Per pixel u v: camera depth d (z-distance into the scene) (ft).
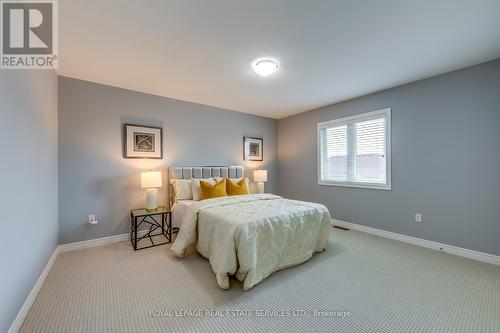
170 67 8.58
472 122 8.50
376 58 7.94
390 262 8.16
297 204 9.51
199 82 10.09
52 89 8.30
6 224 4.41
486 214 8.21
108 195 10.32
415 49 7.36
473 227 8.50
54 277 7.02
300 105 13.85
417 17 5.76
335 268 7.70
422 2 5.22
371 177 11.81
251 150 15.79
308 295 6.12
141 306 5.61
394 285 6.59
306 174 15.20
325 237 9.05
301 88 10.88
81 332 4.74
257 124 16.21
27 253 5.50
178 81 9.97
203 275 7.23
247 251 6.48
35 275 6.08
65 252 9.14
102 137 10.21
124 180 10.75
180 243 8.41
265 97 12.28
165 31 6.31
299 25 6.09
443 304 5.70
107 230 10.29
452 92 8.96
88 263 8.07
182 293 6.19
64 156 9.29
